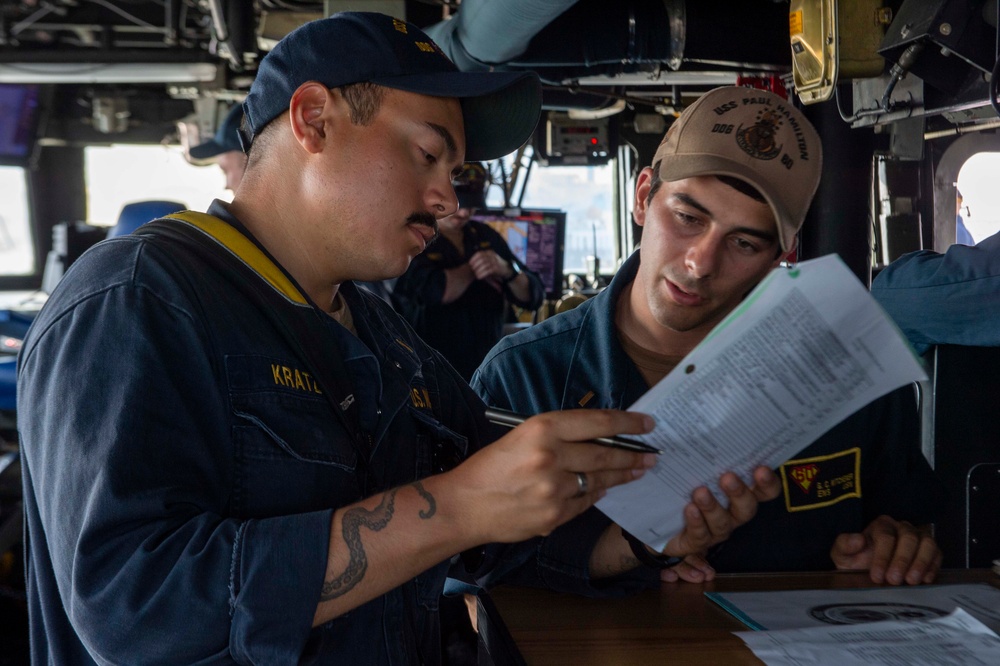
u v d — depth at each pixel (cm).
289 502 99
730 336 97
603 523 132
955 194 352
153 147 740
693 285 136
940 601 128
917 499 162
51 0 587
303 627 87
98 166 744
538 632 118
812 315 96
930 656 105
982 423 213
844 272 94
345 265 112
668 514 113
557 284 557
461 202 420
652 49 355
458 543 90
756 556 154
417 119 108
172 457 91
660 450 103
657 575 133
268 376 100
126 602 86
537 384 156
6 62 580
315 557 88
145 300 95
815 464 156
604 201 686
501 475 89
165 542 87
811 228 310
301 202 110
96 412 89
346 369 110
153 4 610
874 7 250
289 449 99
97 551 86
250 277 105
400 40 110
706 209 133
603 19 351
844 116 287
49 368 93
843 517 156
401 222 109
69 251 536
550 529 91
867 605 126
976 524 214
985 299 197
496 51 351
